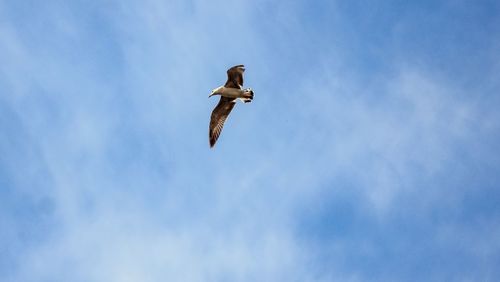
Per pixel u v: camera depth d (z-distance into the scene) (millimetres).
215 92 39969
